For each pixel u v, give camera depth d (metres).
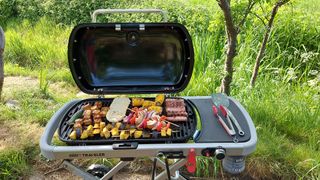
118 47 1.79
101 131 1.60
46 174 2.67
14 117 3.30
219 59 3.93
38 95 3.85
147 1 5.95
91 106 1.86
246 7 2.82
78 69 1.76
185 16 5.12
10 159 2.67
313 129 3.02
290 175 2.56
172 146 1.50
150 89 1.85
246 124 1.70
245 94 3.34
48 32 5.84
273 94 3.44
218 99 1.88
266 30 3.15
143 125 1.62
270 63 3.91
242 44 4.03
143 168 2.71
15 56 5.07
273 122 3.09
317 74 3.78
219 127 1.66
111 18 5.52
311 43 4.40
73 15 6.25
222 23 2.96
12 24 6.32
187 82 1.80
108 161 2.70
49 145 1.54
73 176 2.67
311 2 6.09
